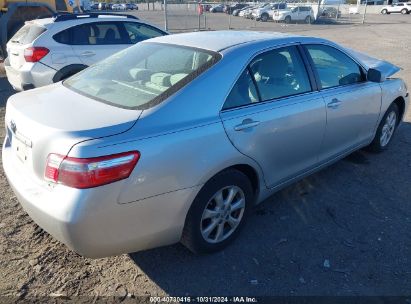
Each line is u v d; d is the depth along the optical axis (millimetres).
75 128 2344
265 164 3174
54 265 2916
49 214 2285
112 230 2363
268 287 2742
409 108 6863
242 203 3115
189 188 2617
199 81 2764
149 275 2844
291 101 3322
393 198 3914
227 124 2799
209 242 2967
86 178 2201
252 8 38125
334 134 3861
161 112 2553
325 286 2748
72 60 6867
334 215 3604
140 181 2369
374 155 4934
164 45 3357
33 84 6637
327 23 32344
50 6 11391
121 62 3367
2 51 10609
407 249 3135
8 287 2697
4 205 3723
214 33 3613
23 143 2631
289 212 3646
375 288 2732
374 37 20188
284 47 3414
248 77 3045
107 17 7371
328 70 3830
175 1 25656
